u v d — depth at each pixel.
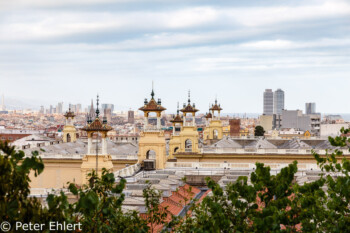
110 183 47.47
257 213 43.25
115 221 49.31
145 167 137.75
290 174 45.25
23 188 36.06
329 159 51.84
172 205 94.62
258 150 167.38
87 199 39.06
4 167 34.56
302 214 45.88
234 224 44.56
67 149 189.62
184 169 138.00
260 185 44.25
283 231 42.72
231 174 124.38
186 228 54.44
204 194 112.31
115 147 195.62
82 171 125.25
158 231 60.59
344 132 50.38
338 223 45.53
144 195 69.19
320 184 48.25
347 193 47.44
